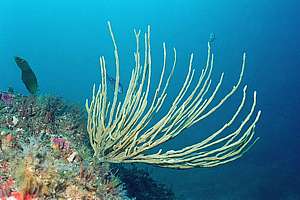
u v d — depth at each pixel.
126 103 4.10
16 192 3.14
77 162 4.07
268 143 21.44
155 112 4.07
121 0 126.62
